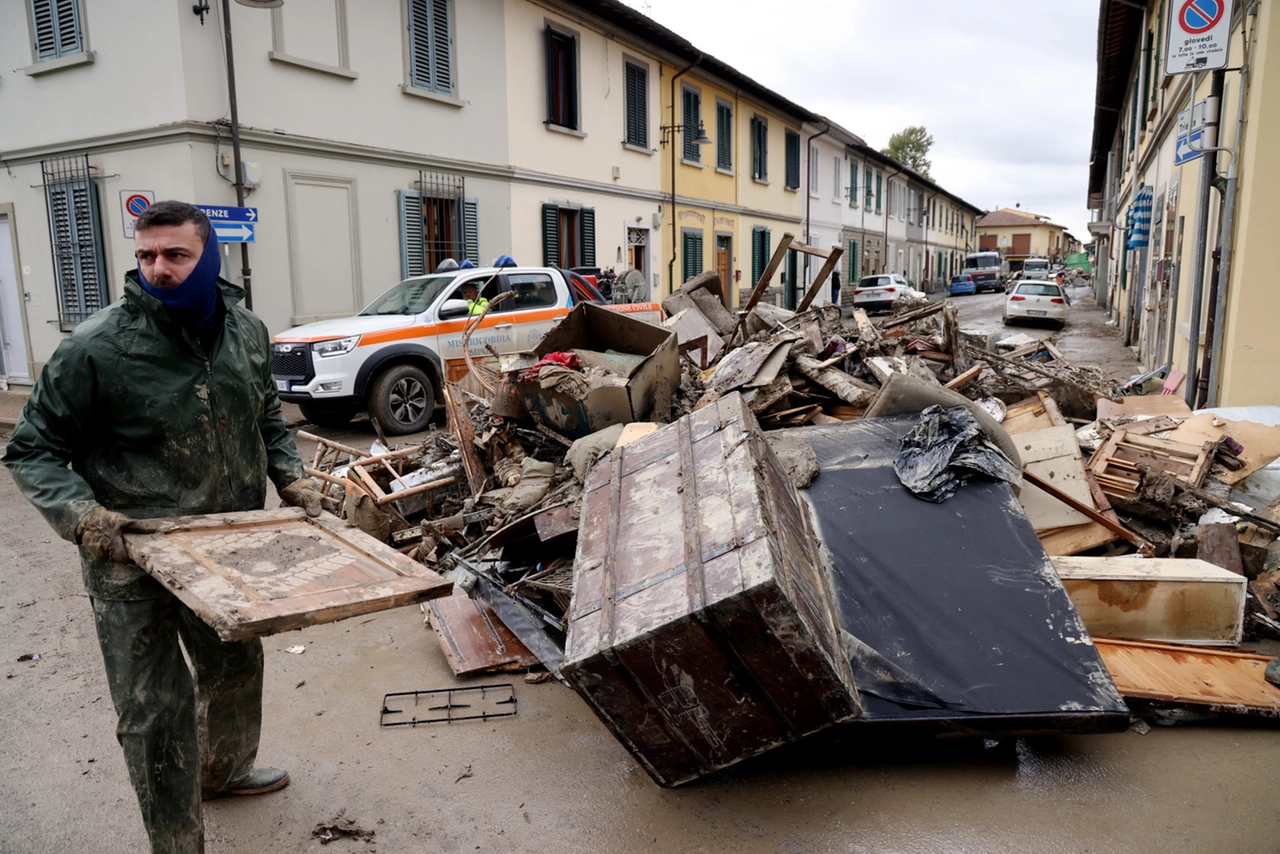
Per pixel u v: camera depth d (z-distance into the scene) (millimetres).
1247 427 5484
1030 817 2809
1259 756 3139
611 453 3932
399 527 5543
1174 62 6840
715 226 23750
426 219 13797
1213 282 7262
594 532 3330
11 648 4359
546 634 3771
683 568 2732
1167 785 2969
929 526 3678
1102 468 5160
